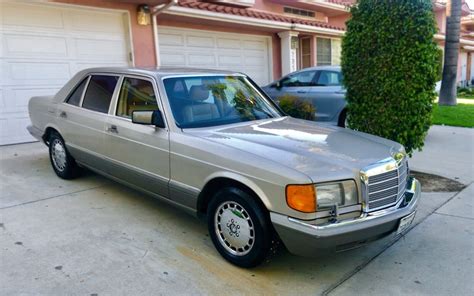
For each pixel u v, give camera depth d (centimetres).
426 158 677
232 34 1208
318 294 286
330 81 855
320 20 1611
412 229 394
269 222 295
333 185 277
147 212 429
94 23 827
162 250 346
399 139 526
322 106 848
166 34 1035
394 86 509
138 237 370
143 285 293
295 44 1420
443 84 1430
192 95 400
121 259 329
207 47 1141
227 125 385
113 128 421
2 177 543
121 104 426
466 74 2816
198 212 351
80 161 495
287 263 329
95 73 478
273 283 299
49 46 764
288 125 400
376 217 287
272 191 283
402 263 329
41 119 551
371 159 306
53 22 764
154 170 379
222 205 325
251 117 417
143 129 386
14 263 320
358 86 545
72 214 420
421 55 494
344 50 559
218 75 445
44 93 767
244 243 311
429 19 491
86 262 323
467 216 424
